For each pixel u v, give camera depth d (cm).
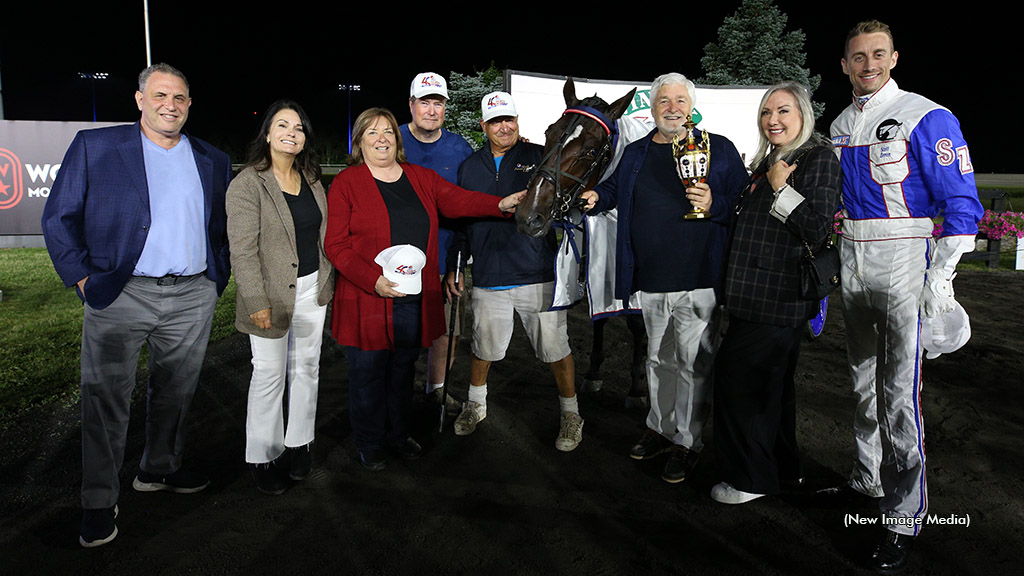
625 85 813
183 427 272
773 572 221
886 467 237
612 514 259
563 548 235
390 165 295
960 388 414
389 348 291
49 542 237
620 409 381
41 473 291
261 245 263
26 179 941
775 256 250
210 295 263
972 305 663
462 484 285
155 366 260
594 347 405
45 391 389
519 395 404
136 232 234
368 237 286
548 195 268
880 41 235
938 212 231
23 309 593
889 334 238
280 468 302
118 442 243
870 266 242
